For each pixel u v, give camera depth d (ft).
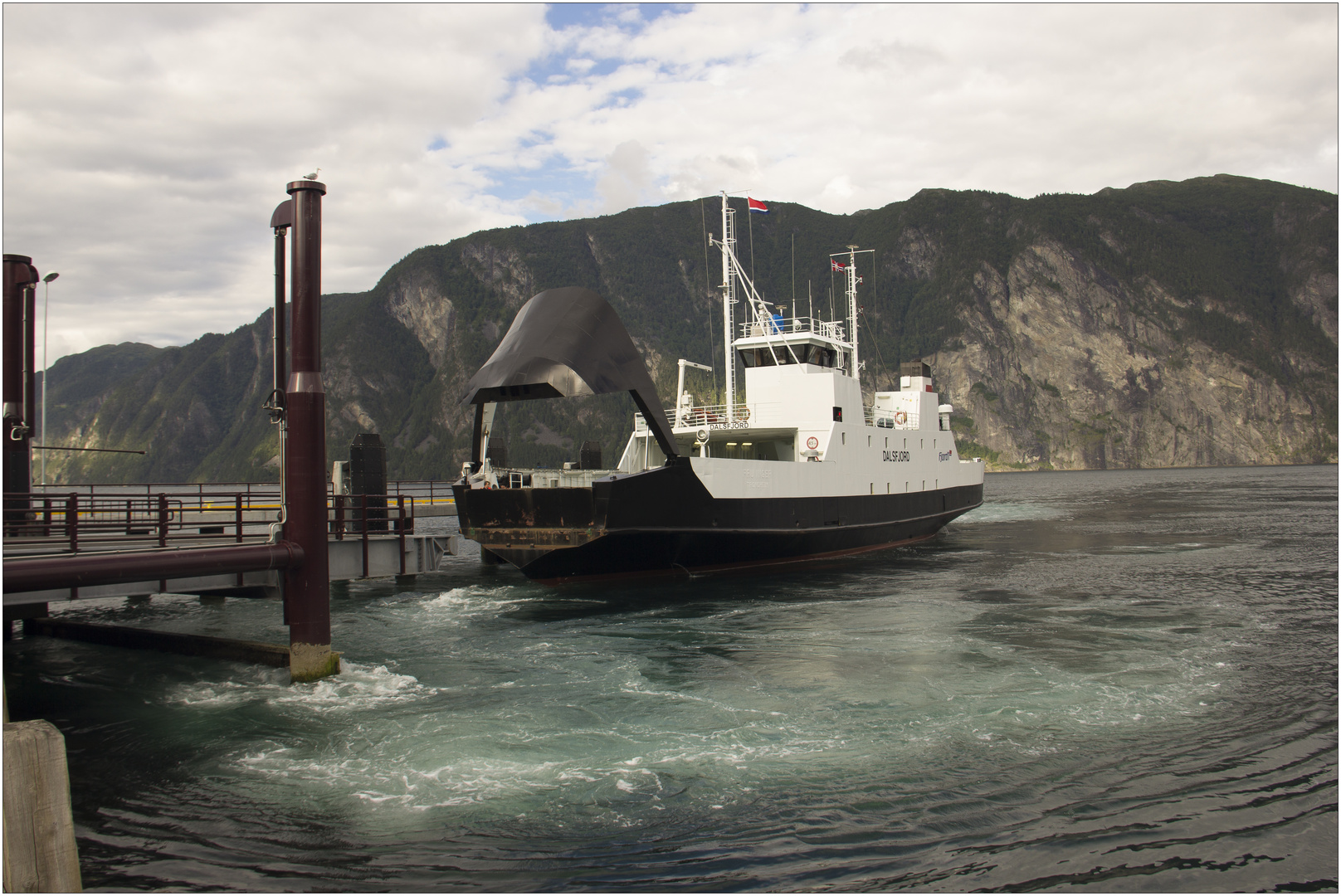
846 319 137.59
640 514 86.69
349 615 81.97
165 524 59.06
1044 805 35.06
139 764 40.98
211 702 51.39
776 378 114.11
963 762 39.58
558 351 82.12
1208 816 34.09
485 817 34.40
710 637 67.36
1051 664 57.31
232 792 37.37
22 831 20.62
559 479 93.40
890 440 129.59
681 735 43.83
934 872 29.76
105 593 54.75
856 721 45.62
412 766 40.14
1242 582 94.12
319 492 54.54
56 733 21.24
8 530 68.80
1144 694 50.11
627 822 33.78
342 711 48.93
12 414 72.28
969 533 159.22
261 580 60.90
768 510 101.09
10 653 66.59
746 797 35.99
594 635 69.31
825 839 32.22
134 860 30.96
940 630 68.59
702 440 95.96
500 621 76.33
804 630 69.46
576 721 46.44
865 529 120.57
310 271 52.70
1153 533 154.20
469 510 91.76
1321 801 35.32
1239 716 45.96
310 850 31.73
